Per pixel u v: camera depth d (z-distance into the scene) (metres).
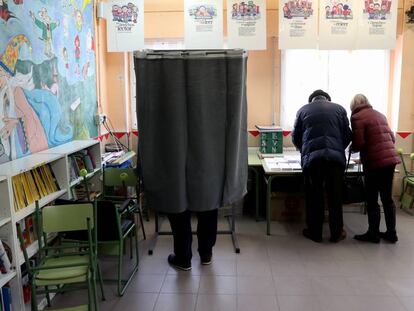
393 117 5.35
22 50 3.06
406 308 2.85
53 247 2.79
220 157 3.18
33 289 2.54
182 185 3.16
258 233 4.35
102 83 5.04
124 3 4.62
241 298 3.02
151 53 3.00
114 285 3.24
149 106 3.09
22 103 3.06
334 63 5.27
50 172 3.14
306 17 4.62
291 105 5.33
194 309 2.88
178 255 3.50
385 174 3.90
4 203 2.43
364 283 3.21
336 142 3.94
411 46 5.11
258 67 5.28
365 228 4.46
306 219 4.25
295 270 3.46
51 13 3.54
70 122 3.96
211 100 3.07
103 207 2.98
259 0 4.58
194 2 4.57
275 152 5.07
